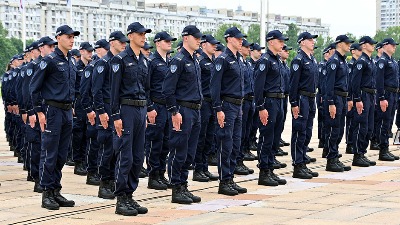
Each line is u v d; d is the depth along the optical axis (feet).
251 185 42.09
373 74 51.06
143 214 33.04
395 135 65.36
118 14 310.65
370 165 51.37
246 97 46.85
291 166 51.24
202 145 43.83
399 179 44.19
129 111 33.12
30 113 37.32
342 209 33.60
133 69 33.19
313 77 45.09
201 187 41.42
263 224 30.32
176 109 35.88
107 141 38.01
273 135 41.91
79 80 46.80
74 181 44.39
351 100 51.96
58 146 35.12
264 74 41.32
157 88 41.57
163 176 41.81
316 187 41.09
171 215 32.68
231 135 38.32
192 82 36.42
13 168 51.34
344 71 48.24
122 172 32.94
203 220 31.37
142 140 33.83
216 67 37.96
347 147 58.54
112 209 34.58
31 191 40.34
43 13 318.04
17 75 50.85
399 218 31.17
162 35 42.52
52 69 34.88
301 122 44.86
